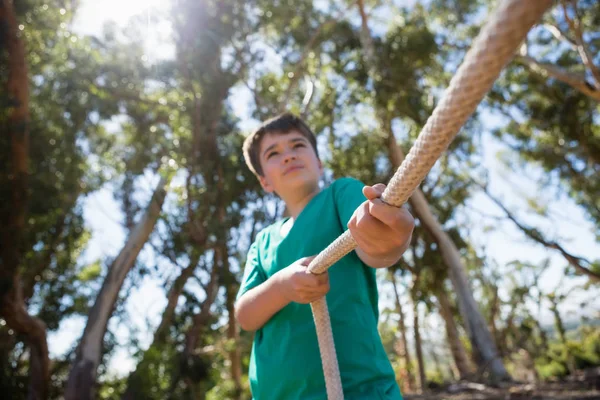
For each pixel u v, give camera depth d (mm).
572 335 17766
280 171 2051
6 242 12023
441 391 11656
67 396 12219
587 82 14266
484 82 479
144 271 13258
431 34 14266
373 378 1670
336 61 14609
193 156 12852
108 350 13750
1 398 12547
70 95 13656
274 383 1753
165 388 11461
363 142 14906
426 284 17078
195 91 13234
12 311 12188
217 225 12492
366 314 1771
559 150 19234
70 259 16875
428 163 676
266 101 14617
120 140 16000
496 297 17375
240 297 1850
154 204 13469
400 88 13750
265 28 14953
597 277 13727
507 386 11484
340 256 1320
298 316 1761
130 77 13211
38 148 13297
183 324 13086
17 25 12086
